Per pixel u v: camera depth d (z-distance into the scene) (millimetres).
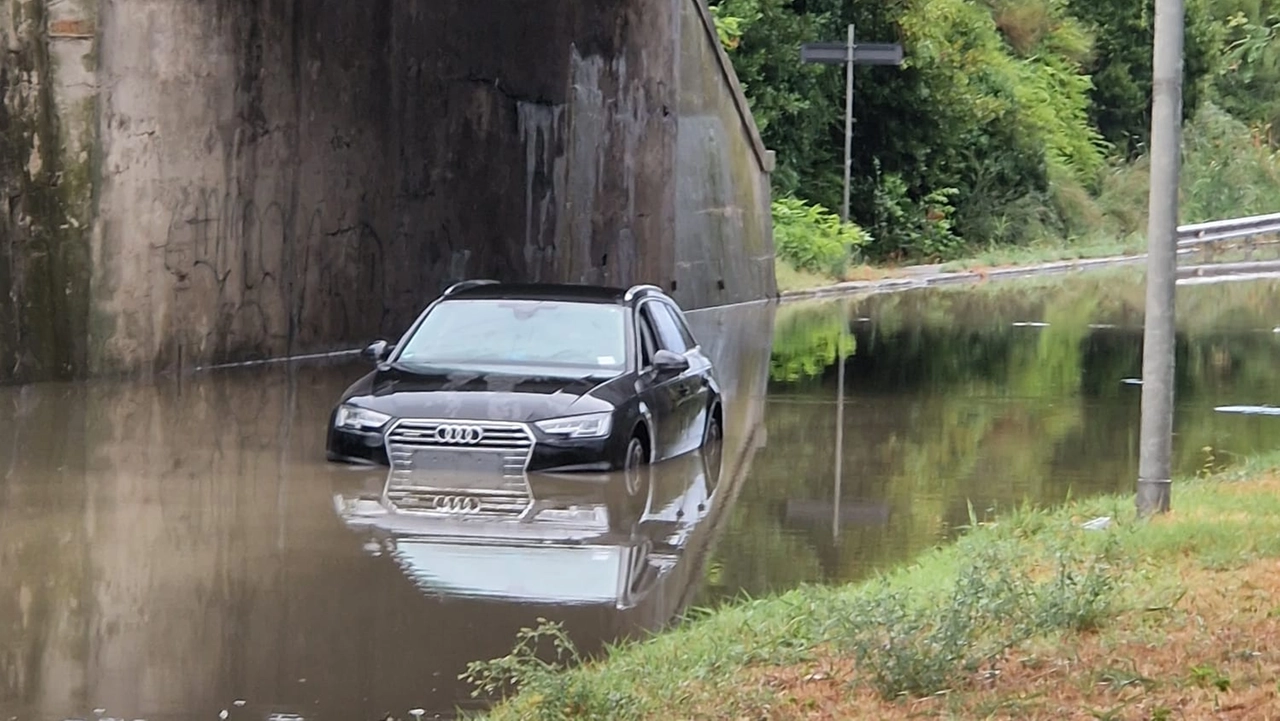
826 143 81000
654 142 49094
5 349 26859
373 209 36562
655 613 12797
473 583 13711
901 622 10492
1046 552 13656
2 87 26844
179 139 29984
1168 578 12188
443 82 39000
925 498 18094
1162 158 15344
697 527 16281
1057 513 15906
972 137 84500
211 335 31078
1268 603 11180
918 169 82312
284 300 33406
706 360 23031
